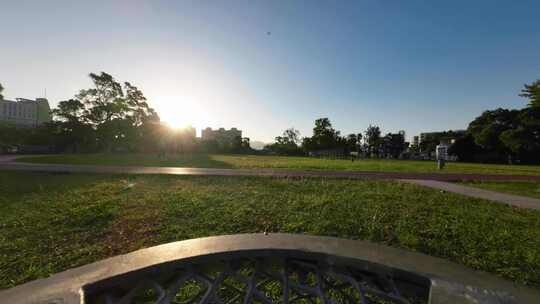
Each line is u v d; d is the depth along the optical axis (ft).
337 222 16.51
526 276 10.50
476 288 6.42
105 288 6.58
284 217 17.42
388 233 14.93
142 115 153.89
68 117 133.49
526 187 32.65
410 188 29.35
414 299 7.02
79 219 16.62
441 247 13.14
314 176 38.50
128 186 27.68
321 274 7.90
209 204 20.62
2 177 33.45
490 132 150.61
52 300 5.89
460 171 58.80
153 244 13.21
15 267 10.87
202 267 7.79
